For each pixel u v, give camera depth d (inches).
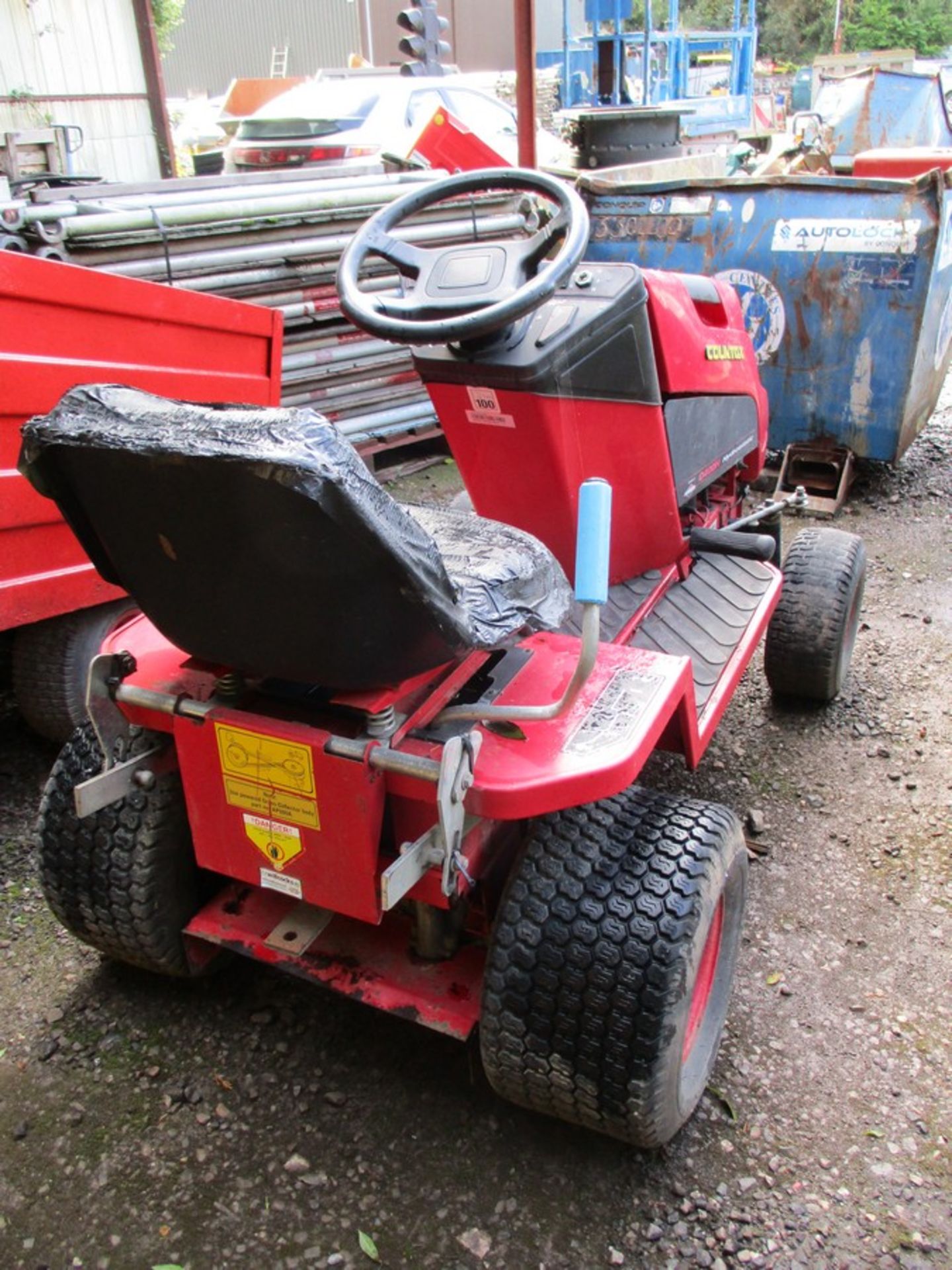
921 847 115.0
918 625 164.7
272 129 319.6
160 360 116.6
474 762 67.9
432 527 84.4
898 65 657.6
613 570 112.0
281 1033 90.9
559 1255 73.0
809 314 200.7
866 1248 73.5
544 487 99.7
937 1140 81.4
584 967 70.1
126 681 77.9
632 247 213.9
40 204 147.3
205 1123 82.7
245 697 76.0
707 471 120.3
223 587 64.6
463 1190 77.3
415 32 325.1
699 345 112.7
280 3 1040.2
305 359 191.9
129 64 406.6
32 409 103.8
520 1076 73.1
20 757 131.8
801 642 130.7
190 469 57.2
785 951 100.1
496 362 91.4
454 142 237.5
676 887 71.6
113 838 84.0
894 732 136.7
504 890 76.2
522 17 208.1
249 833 74.4
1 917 104.5
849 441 207.6
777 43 1477.6
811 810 121.3
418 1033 91.0
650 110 331.6
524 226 222.1
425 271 90.9
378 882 70.9
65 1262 72.7
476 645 67.9
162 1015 92.7
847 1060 88.4
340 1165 79.3
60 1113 83.4
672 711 78.2
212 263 167.6
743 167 364.2
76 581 113.3
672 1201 76.6
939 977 97.2
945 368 234.4
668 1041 69.4
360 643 64.2
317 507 55.7
